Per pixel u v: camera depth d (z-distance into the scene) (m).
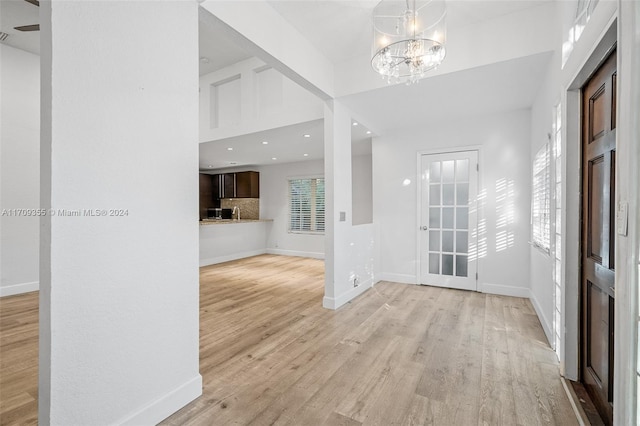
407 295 3.90
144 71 1.53
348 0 2.32
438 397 1.80
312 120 3.96
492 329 2.80
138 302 1.51
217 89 5.20
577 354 1.96
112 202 1.40
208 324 2.96
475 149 4.02
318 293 4.06
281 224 7.64
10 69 3.84
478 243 4.02
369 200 6.52
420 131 4.41
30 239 4.00
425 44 2.07
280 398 1.80
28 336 2.61
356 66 3.19
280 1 2.33
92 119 1.32
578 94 1.94
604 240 1.60
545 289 2.73
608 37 1.34
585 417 1.61
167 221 1.64
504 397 1.80
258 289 4.27
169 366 1.65
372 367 2.14
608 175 1.54
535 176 3.29
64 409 1.23
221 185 8.52
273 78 4.50
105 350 1.37
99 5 1.35
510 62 2.53
